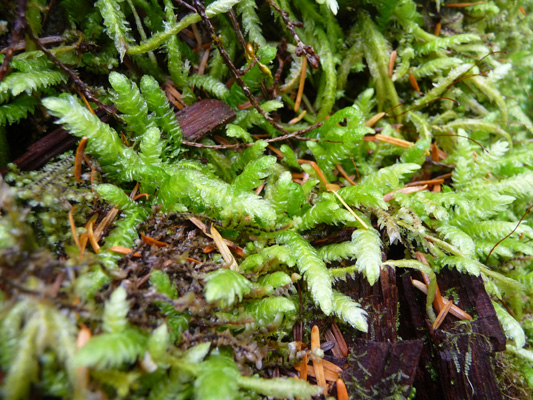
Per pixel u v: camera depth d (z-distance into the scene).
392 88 0.12
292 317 0.08
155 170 0.08
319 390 0.06
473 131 0.12
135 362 0.06
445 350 0.08
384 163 0.12
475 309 0.08
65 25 0.09
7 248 0.06
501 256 0.10
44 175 0.08
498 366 0.09
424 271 0.08
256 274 0.08
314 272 0.08
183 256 0.07
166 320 0.07
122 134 0.09
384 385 0.07
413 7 0.11
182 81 0.10
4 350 0.05
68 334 0.05
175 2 0.10
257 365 0.07
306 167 0.10
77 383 0.05
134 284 0.07
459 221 0.10
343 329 0.08
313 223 0.09
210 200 0.08
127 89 0.08
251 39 0.10
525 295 0.10
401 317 0.09
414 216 0.09
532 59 0.13
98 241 0.08
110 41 0.10
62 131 0.09
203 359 0.07
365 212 0.09
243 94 0.10
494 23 0.13
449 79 0.11
